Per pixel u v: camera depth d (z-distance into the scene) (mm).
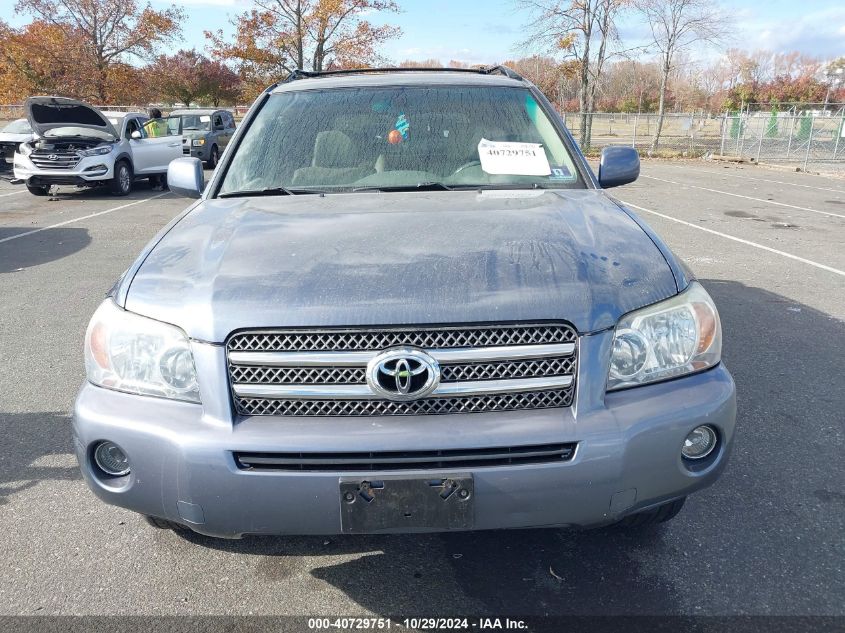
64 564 2619
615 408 2078
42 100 13555
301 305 2041
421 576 2539
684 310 2240
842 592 2424
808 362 4652
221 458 1997
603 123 52344
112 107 38281
